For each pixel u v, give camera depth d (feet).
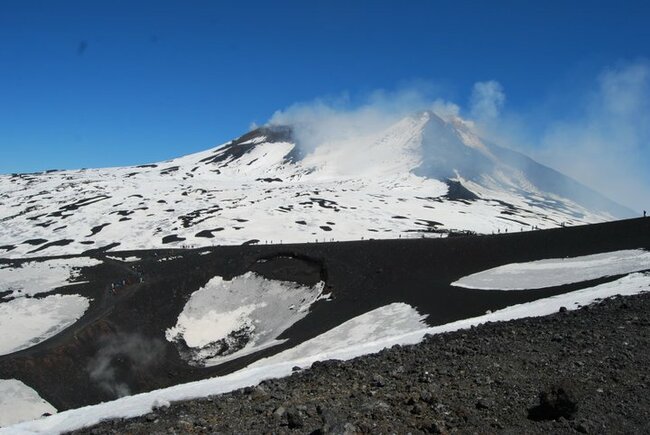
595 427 32.12
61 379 147.33
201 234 329.11
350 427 31.78
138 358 169.99
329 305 184.85
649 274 108.58
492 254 191.31
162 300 208.85
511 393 38.17
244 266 233.55
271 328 188.34
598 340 51.16
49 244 332.39
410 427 33.06
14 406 129.70
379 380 43.57
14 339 171.94
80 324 177.68
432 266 193.36
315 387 44.86
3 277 255.50
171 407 47.29
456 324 88.22
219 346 186.60
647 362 43.11
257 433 34.06
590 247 171.73
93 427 46.57
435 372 44.88
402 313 148.87
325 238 319.06
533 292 129.29
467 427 32.81
